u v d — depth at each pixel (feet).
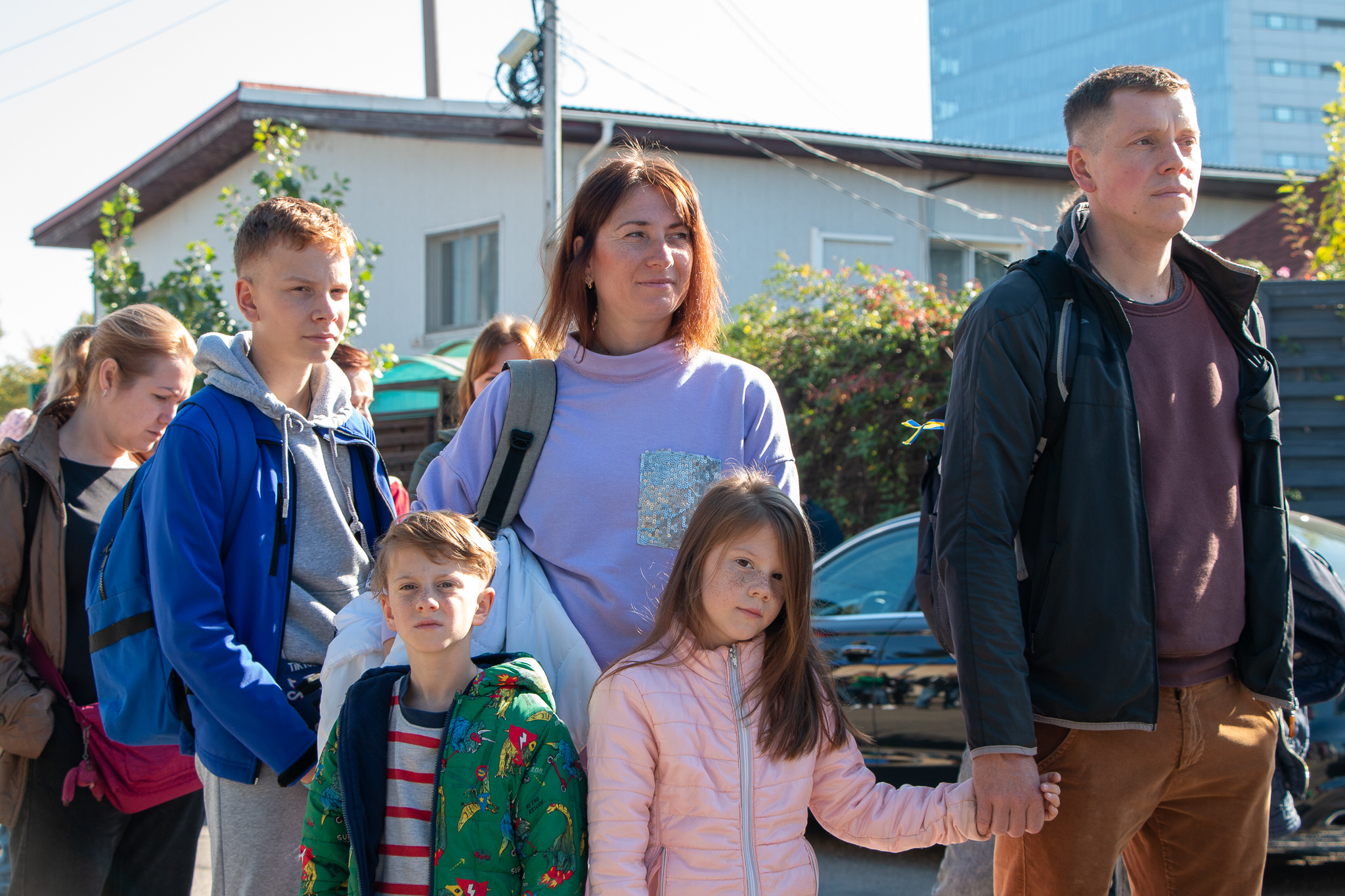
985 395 7.45
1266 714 7.92
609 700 6.84
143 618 8.29
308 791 7.92
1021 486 7.42
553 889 6.44
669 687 6.88
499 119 38.83
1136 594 7.27
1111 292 7.54
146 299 32.37
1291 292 22.16
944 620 8.72
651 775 6.76
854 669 16.16
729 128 38.96
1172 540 7.59
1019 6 474.49
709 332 8.29
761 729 6.93
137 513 8.41
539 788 6.56
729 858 6.67
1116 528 7.30
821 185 42.45
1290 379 22.11
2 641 10.19
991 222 45.88
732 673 7.06
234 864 8.05
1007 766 6.97
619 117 37.35
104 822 10.54
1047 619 7.41
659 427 7.83
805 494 28.30
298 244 8.48
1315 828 12.54
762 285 40.34
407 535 6.91
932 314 27.27
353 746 6.70
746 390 8.09
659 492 7.64
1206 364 7.82
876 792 7.33
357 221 43.60
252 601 8.11
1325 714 12.53
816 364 28.32
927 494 9.62
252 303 8.71
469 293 41.68
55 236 52.49
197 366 8.63
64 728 10.27
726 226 40.86
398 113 40.70
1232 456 7.82
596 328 8.44
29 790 10.27
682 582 7.07
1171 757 7.52
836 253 42.70
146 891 10.91
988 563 7.25
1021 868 7.87
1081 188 8.14
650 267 7.80
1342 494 21.76
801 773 7.04
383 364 29.66
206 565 7.79
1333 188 31.99
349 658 7.45
